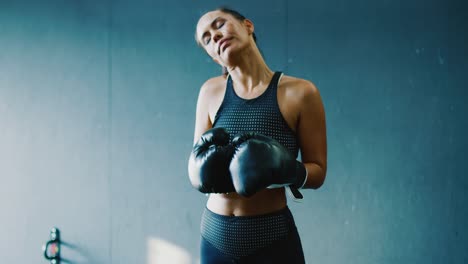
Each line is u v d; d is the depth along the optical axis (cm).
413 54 239
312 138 152
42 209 290
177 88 270
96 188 283
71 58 285
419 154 240
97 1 281
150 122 274
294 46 252
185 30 269
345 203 248
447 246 238
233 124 150
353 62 246
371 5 243
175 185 271
